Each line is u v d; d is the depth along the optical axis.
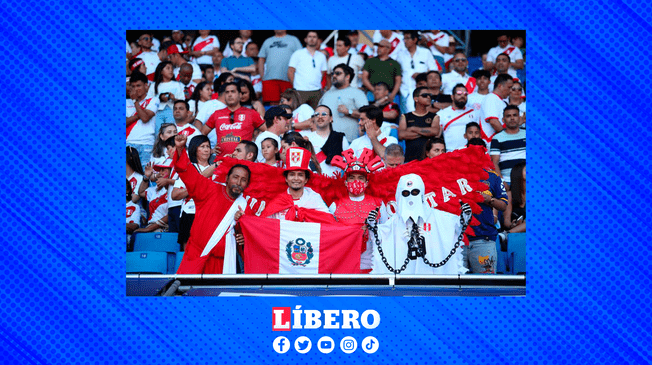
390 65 35.28
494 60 37.50
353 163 26.38
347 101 32.97
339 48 35.59
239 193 27.19
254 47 37.28
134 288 24.17
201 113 32.72
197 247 26.95
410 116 32.19
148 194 31.34
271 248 25.75
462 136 32.59
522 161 31.78
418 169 26.62
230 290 24.31
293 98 34.66
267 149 29.94
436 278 24.00
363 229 25.72
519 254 28.31
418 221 25.58
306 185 27.08
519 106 33.44
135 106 33.53
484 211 27.20
